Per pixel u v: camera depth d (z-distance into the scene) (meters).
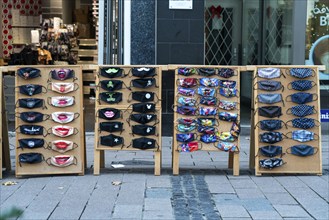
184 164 7.94
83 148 7.12
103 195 6.18
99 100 7.05
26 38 13.30
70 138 7.03
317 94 7.11
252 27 11.60
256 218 5.40
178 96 7.05
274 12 11.26
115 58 9.84
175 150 7.11
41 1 13.40
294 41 10.27
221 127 7.09
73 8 13.39
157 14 9.60
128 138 7.07
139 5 9.67
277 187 6.60
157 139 7.08
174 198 6.09
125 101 7.04
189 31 9.66
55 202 5.90
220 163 8.02
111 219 5.34
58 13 13.40
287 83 7.08
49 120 6.99
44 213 5.52
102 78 7.04
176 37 9.66
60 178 6.96
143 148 7.05
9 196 6.14
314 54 10.32
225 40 11.55
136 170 7.47
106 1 9.83
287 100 7.08
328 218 5.41
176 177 7.07
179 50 9.67
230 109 7.07
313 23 10.30
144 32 9.70
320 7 10.27
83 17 13.11
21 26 13.30
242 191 6.42
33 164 7.01
